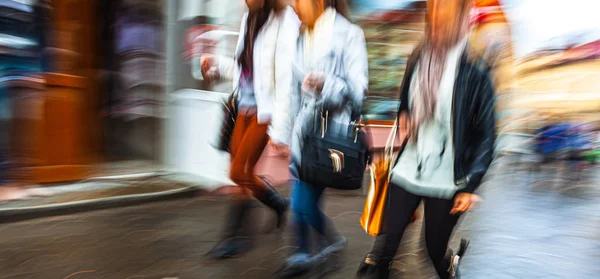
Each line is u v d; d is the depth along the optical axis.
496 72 2.53
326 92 3.23
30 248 4.09
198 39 5.95
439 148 2.61
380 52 7.13
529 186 6.69
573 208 5.70
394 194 2.77
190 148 6.04
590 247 4.43
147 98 6.20
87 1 5.70
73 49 5.64
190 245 4.27
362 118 3.36
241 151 3.84
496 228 4.88
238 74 3.85
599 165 7.66
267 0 3.62
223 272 3.76
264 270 3.80
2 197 5.04
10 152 5.29
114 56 6.01
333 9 3.30
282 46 3.48
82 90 5.73
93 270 3.73
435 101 2.59
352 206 5.50
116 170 6.03
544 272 3.88
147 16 6.07
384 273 2.84
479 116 2.51
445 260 2.79
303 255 3.67
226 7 5.77
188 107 6.03
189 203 5.45
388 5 7.05
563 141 7.55
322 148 3.29
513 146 8.05
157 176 6.05
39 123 5.41
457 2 2.54
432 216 2.69
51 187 5.45
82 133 5.75
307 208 3.56
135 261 3.92
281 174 6.09
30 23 5.30
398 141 2.91
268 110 3.62
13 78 5.25
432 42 2.61
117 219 4.86
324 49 3.25
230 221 4.03
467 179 2.55
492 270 3.89
